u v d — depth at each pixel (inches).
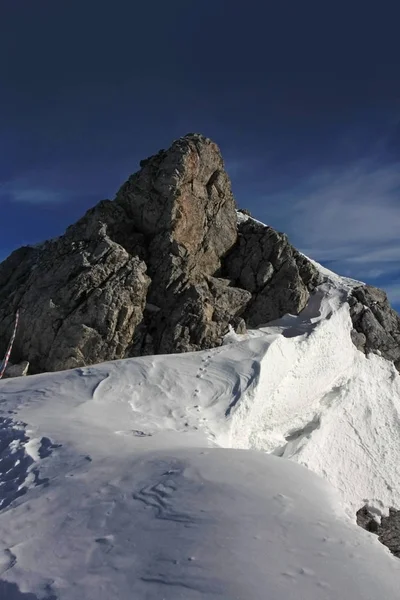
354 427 775.7
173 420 539.5
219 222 949.8
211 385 613.6
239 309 885.2
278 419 681.6
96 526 275.9
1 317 815.7
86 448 409.4
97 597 210.8
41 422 493.4
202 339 778.2
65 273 801.6
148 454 375.6
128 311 761.0
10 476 395.9
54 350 736.3
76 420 501.7
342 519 263.6
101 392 586.9
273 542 233.6
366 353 884.6
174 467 332.2
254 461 340.5
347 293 941.2
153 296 827.4
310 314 885.8
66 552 253.9
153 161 922.1
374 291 973.8
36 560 249.9
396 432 805.2
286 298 900.0
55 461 393.1
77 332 735.7
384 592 197.0
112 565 234.1
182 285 832.3
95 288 775.7
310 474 329.1
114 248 812.0
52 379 642.2
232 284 926.4
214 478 306.3
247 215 1159.6
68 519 290.5
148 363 650.2
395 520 717.9
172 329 774.5
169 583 211.5
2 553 261.7
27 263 991.6
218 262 949.8
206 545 235.6
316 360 777.6
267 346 685.3
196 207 916.6
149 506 285.4
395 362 903.1
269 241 945.5
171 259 839.7
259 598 193.8
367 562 217.8
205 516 263.3
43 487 346.0
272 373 663.8
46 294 786.2
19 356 768.9
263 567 213.9
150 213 887.7
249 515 260.5
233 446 550.9
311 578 205.2
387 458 766.5
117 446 414.9
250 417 598.5
